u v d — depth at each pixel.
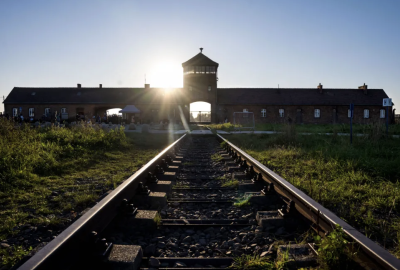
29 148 8.10
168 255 2.84
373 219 3.65
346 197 4.68
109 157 9.56
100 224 2.94
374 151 9.12
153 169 6.14
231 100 49.84
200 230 3.49
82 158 8.64
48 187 5.71
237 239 3.20
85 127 13.72
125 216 3.46
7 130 9.88
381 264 1.97
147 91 52.09
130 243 3.08
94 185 5.88
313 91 52.50
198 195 5.05
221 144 12.55
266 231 3.34
